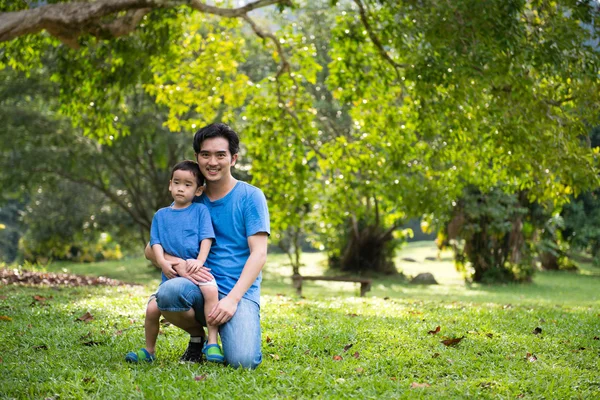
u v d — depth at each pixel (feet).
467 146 44.32
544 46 34.14
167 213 15.49
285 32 50.78
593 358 18.07
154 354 15.99
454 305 32.01
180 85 50.75
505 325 23.71
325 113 88.43
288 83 51.08
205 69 50.57
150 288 38.22
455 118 38.68
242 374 14.37
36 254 112.06
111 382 13.70
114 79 45.52
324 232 88.48
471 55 33.94
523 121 37.55
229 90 51.39
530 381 14.79
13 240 144.66
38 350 17.34
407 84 42.93
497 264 77.92
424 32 34.86
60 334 19.44
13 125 80.28
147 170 88.99
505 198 73.31
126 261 118.93
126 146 83.51
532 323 24.66
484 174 47.62
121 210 102.12
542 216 77.41
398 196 50.57
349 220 90.12
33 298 28.07
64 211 102.22
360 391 13.56
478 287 73.36
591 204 91.97
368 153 51.98
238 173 73.61
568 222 91.86
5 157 85.81
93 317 22.91
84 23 31.63
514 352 18.61
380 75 44.11
